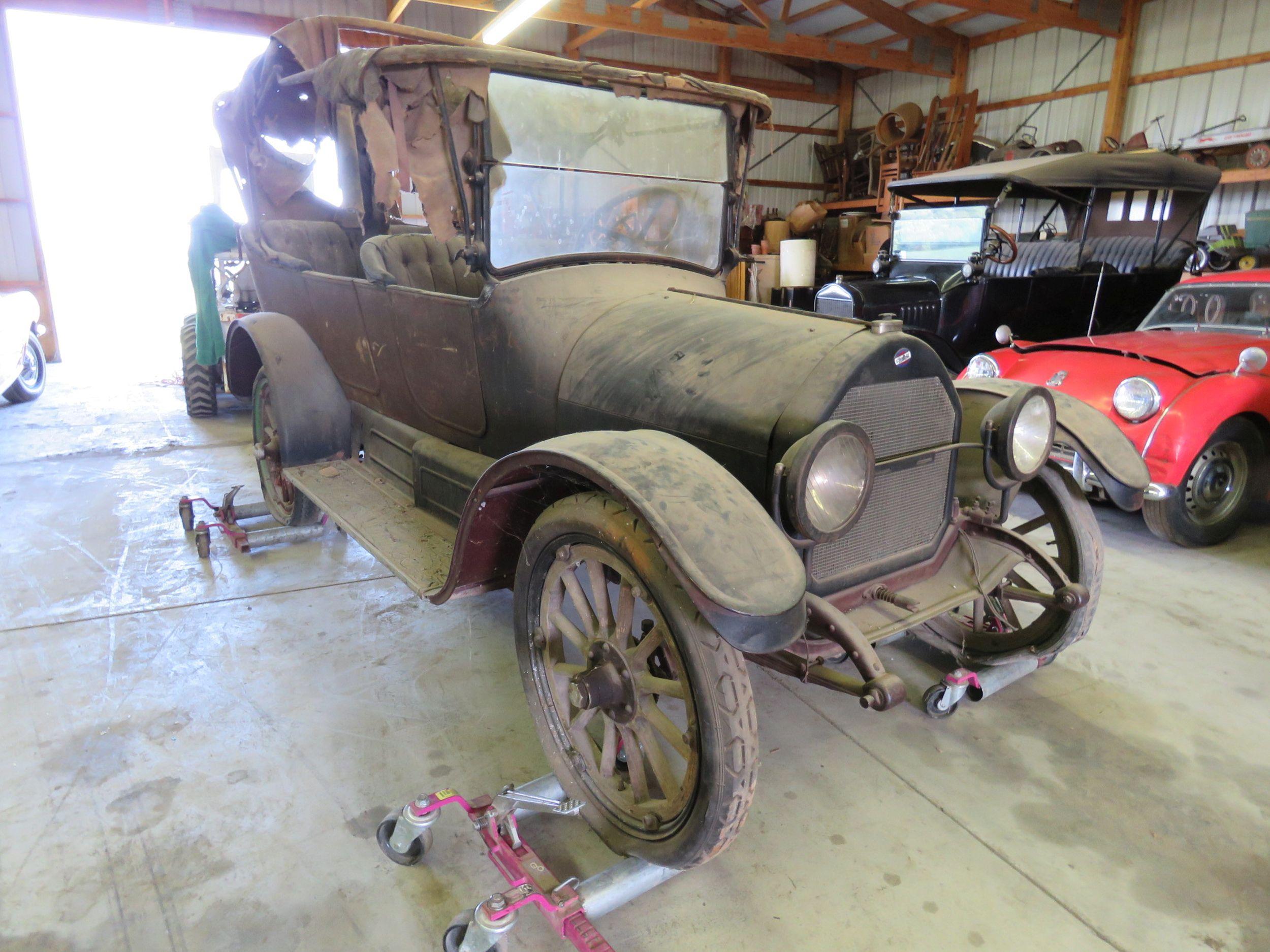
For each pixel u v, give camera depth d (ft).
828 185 46.55
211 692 7.98
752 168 46.57
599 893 5.07
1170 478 11.33
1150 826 6.31
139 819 6.21
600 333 7.06
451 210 7.26
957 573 7.15
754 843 6.11
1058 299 20.24
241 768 6.84
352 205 8.89
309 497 9.37
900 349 5.97
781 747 7.28
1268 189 30.12
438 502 8.55
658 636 5.03
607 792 5.84
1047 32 37.19
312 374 10.50
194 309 48.34
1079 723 7.68
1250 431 11.93
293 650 8.83
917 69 40.04
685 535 4.53
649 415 6.25
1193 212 21.34
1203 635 9.41
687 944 5.22
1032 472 6.79
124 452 16.94
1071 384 12.50
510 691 8.05
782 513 5.27
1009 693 8.20
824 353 5.84
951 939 5.26
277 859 5.84
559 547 5.72
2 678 8.21
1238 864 5.93
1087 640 9.29
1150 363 12.31
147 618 9.54
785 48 36.55
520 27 40.37
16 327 21.22
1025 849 6.06
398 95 6.83
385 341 9.27
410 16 37.73
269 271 11.64
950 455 6.91
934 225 20.70
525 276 7.48
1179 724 7.68
